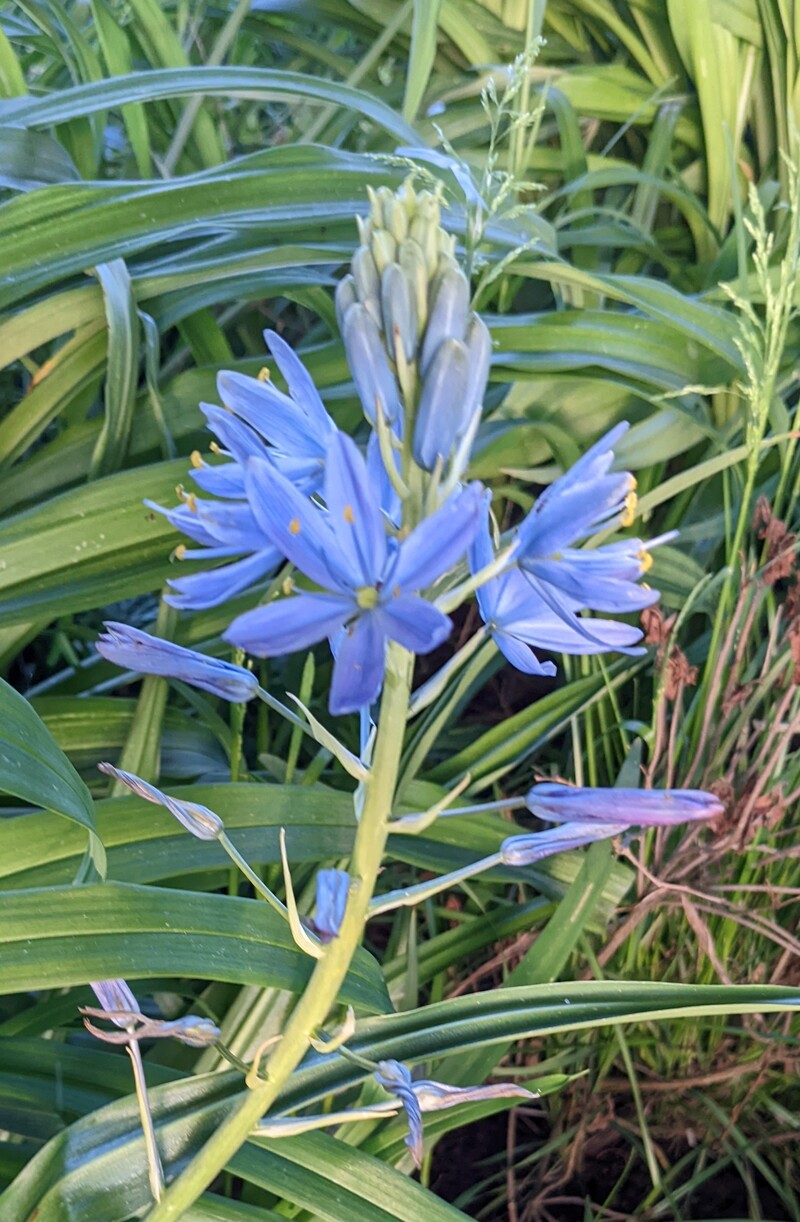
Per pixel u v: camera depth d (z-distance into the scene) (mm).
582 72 870
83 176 770
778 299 548
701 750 636
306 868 611
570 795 399
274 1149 459
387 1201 457
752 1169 682
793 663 602
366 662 358
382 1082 417
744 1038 667
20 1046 514
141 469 568
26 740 449
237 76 670
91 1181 448
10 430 645
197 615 641
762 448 660
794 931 689
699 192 920
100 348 645
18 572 543
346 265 796
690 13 792
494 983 728
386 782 397
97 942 447
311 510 362
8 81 728
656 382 681
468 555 400
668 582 722
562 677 843
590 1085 666
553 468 721
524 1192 665
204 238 669
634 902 676
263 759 667
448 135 859
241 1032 546
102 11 769
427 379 372
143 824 516
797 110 822
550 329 688
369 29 904
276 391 401
